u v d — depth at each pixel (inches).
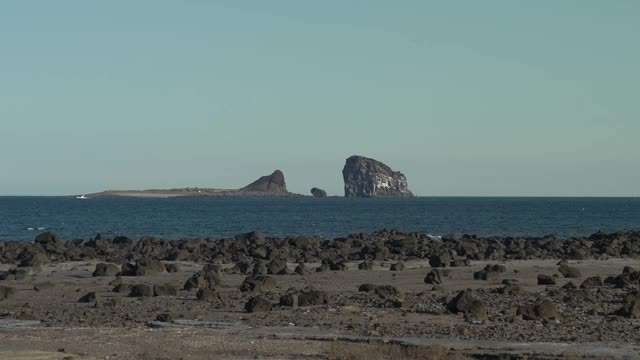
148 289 1776.6
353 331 1264.8
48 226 5885.8
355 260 2925.7
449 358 1022.4
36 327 1320.1
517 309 1419.8
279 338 1193.4
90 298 1702.8
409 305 1537.9
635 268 2556.6
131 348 1098.7
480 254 3031.5
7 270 2514.8
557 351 1083.9
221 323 1344.7
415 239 3543.3
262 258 2957.7
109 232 5221.5
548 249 3282.5
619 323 1350.9
